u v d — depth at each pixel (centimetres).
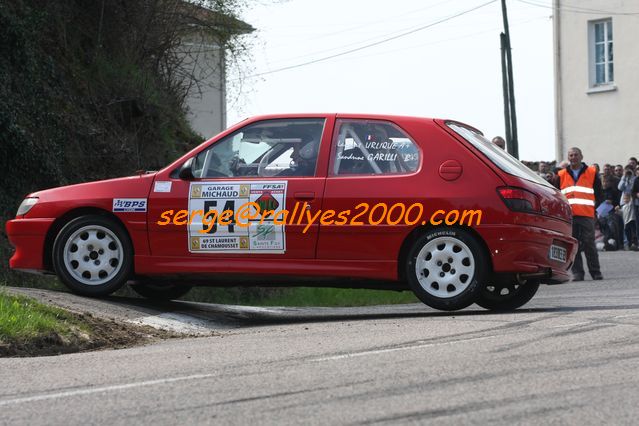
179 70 2842
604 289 1956
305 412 677
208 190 1326
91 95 2430
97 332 1138
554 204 1317
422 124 1301
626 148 4503
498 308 1407
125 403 721
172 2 2723
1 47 2108
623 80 4506
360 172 1295
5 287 1320
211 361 903
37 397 750
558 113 4734
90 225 1365
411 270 1267
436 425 634
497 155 1320
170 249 1334
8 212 1969
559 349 897
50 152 2123
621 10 4500
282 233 1296
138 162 2395
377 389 743
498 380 763
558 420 640
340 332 1091
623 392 714
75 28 2544
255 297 2119
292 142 1324
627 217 3341
